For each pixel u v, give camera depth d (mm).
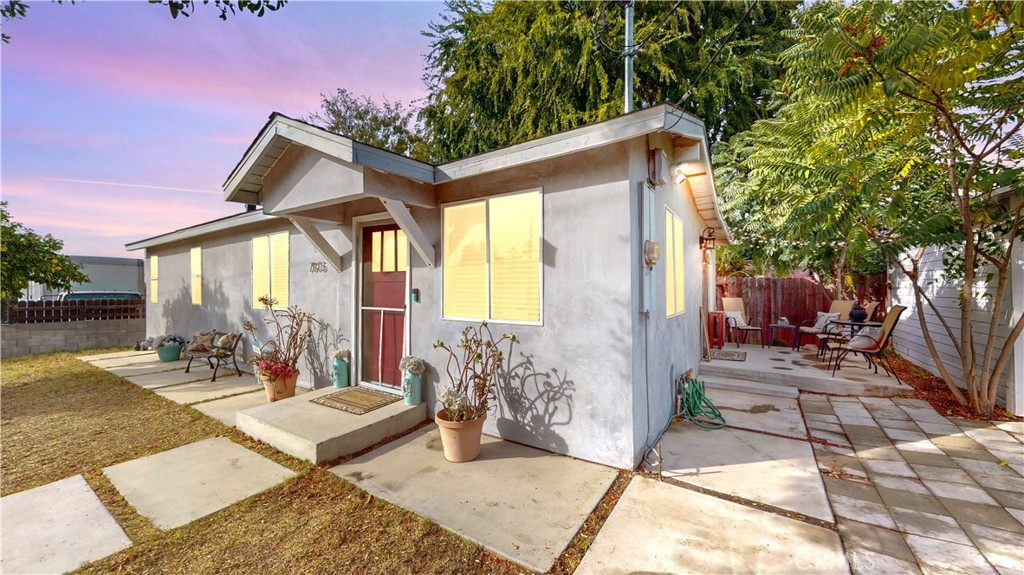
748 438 3717
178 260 8781
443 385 4062
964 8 3135
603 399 3143
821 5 5289
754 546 2141
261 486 2893
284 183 3967
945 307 5715
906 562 2018
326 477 3006
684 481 2877
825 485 2822
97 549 2205
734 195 9109
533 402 3498
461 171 3520
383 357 4777
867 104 4000
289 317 5766
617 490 2775
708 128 9852
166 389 5617
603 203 3152
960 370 5262
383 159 3254
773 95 8977
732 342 8898
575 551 2143
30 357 8453
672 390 4332
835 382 5211
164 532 2357
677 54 9430
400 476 2992
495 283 3719
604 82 8852
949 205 4918
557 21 9297
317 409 4031
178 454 3449
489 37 10539
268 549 2211
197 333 7250
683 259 5148
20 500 2711
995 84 3760
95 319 10031
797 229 4547
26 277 8945
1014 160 4352
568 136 2994
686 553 2088
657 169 3400
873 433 3826
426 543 2238
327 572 2031
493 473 3020
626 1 5000
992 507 2531
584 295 3234
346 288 5062
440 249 4078
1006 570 1955
